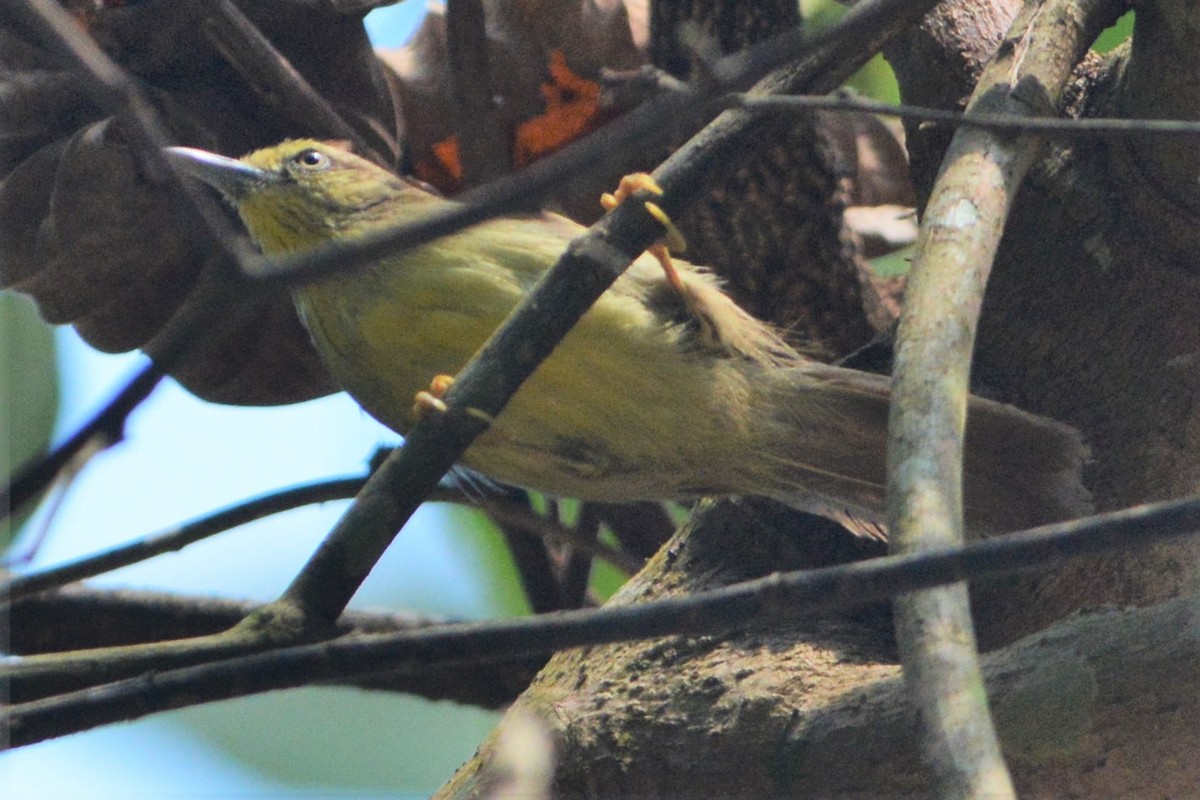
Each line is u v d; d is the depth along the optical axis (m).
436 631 4.00
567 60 8.20
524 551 9.04
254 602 8.76
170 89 8.10
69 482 3.73
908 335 4.87
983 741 3.68
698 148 5.66
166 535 6.02
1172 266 6.71
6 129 7.46
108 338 7.95
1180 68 6.18
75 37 3.25
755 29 7.65
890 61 7.54
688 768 6.18
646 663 6.56
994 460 6.89
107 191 7.38
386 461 5.24
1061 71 5.96
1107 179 6.83
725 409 7.14
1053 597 6.78
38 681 4.56
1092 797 5.41
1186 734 5.27
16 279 7.70
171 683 4.07
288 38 8.11
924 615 3.95
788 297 8.45
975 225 5.24
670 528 9.44
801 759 5.91
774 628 6.61
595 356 6.86
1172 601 5.54
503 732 6.59
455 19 7.58
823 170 8.12
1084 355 7.03
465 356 6.96
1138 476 6.90
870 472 7.36
